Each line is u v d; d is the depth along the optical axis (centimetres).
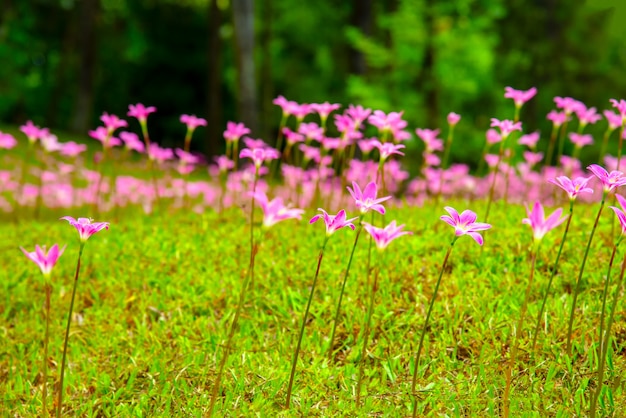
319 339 379
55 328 430
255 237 534
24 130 723
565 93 2597
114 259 530
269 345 376
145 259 517
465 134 1856
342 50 2495
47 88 3719
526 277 414
